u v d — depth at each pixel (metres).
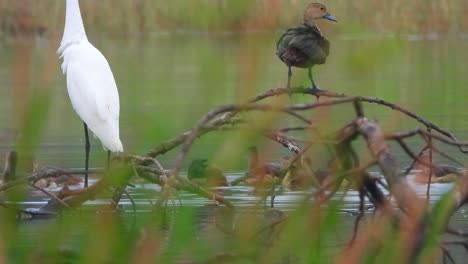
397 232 7.76
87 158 18.95
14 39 43.09
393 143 22.88
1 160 21.39
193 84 5.55
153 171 14.30
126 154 13.31
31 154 5.46
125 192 13.70
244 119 6.52
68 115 30.00
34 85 5.79
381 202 9.66
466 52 45.62
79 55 18.94
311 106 9.30
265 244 8.91
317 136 7.98
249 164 6.49
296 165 11.98
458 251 11.59
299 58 14.55
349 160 9.47
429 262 6.86
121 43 53.22
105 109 18.20
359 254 6.75
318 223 6.75
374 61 5.56
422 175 17.22
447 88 31.03
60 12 38.91
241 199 15.91
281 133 8.96
